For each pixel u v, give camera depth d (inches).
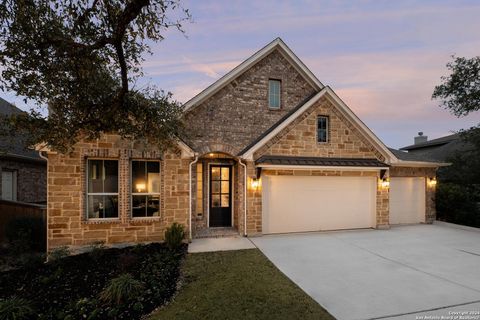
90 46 167.6
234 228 415.8
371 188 435.2
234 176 427.8
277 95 449.7
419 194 484.4
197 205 414.3
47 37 161.2
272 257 282.8
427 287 212.4
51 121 187.9
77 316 169.3
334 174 416.2
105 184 320.2
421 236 382.0
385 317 166.9
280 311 170.4
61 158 297.6
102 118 199.2
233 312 168.7
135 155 321.7
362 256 289.4
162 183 331.0
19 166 461.4
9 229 330.3
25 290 206.8
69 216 300.0
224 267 251.0
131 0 156.9
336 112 421.4
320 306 178.5
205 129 404.5
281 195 392.8
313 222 405.7
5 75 161.6
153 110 215.3
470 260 279.0
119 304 179.2
